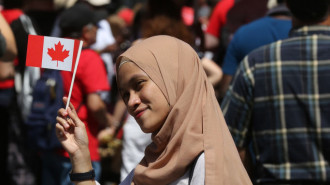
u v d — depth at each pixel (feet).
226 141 19.95
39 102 40.45
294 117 24.53
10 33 29.09
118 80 20.79
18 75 45.11
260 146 25.29
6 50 28.86
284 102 24.71
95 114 39.73
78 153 20.66
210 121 19.58
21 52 43.55
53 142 39.93
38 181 44.98
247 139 26.07
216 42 49.80
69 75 39.73
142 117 19.97
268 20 31.99
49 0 54.44
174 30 35.91
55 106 39.96
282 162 24.68
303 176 24.34
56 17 55.06
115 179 47.78
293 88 24.62
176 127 19.61
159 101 19.88
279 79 24.82
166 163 19.69
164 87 19.93
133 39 54.80
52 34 50.62
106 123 40.65
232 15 41.70
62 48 21.21
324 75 24.40
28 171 45.78
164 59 20.10
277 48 25.21
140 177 20.22
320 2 24.88
